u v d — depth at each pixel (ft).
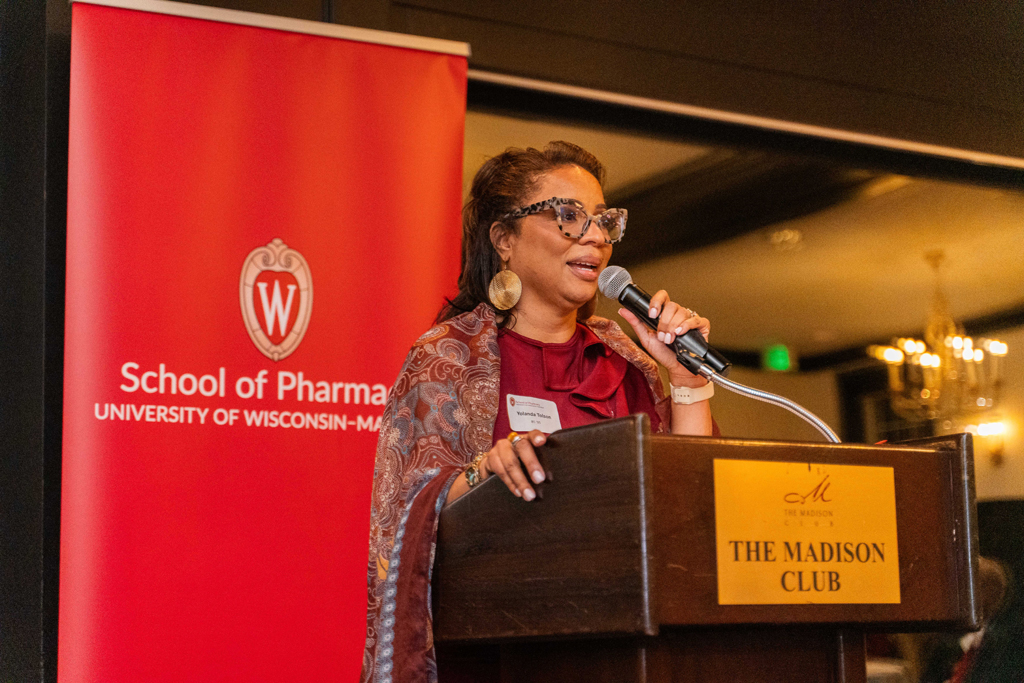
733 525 3.79
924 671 12.42
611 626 3.56
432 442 5.28
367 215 9.18
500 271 6.14
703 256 13.01
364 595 8.70
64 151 9.67
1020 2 14.14
